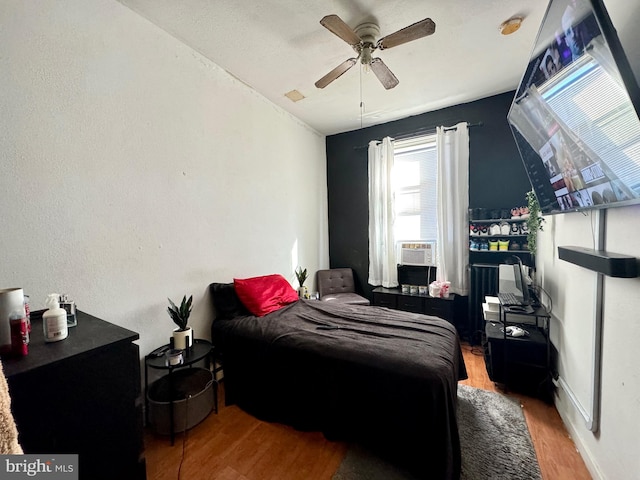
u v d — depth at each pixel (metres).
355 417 1.53
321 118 3.55
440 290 3.15
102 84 1.63
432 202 3.50
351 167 4.05
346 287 3.89
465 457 1.48
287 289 2.72
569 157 1.36
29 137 1.35
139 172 1.82
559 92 1.23
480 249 3.02
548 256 2.27
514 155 2.98
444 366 1.43
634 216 1.06
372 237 3.79
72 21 1.50
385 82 2.12
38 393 0.84
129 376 1.07
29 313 1.21
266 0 1.71
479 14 1.85
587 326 1.46
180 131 2.08
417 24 1.56
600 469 1.27
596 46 0.90
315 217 3.94
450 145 3.20
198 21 1.88
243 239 2.68
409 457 1.38
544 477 1.35
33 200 1.36
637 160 0.90
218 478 1.38
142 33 1.83
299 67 2.41
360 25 1.90
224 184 2.46
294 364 1.73
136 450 1.08
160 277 1.95
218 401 2.05
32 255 1.36
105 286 1.65
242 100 2.65
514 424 1.72
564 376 1.79
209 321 2.32
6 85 1.28
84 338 1.06
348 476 1.38
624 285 1.12
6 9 1.28
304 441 1.62
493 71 2.54
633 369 1.05
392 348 1.60
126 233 1.76
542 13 1.84
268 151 3.01
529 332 2.19
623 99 0.88
